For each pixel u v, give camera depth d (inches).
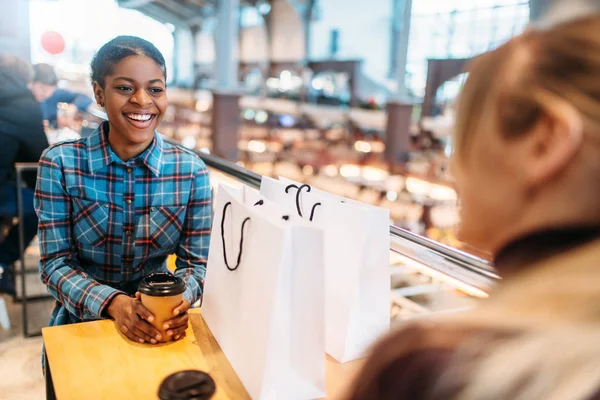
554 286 12.9
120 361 36.4
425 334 13.4
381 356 13.9
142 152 50.2
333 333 37.0
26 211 93.2
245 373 33.2
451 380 12.0
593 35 13.6
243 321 34.2
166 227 52.7
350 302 35.6
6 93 91.7
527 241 14.5
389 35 626.2
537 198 14.2
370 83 652.7
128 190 50.3
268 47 756.6
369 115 559.2
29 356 83.7
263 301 31.4
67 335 40.0
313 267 30.7
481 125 15.0
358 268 35.3
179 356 37.3
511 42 15.1
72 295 45.7
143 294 38.8
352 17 661.9
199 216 54.2
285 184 43.5
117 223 50.5
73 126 132.1
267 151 559.5
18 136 93.0
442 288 62.5
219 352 38.0
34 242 130.3
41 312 98.4
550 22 15.1
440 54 437.1
